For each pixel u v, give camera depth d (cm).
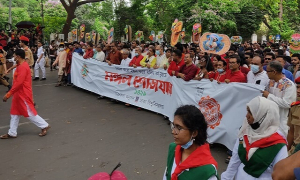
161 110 738
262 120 257
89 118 725
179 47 776
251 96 470
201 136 208
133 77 821
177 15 2470
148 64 774
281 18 2991
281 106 400
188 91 598
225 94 507
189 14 2364
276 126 261
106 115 751
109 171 451
